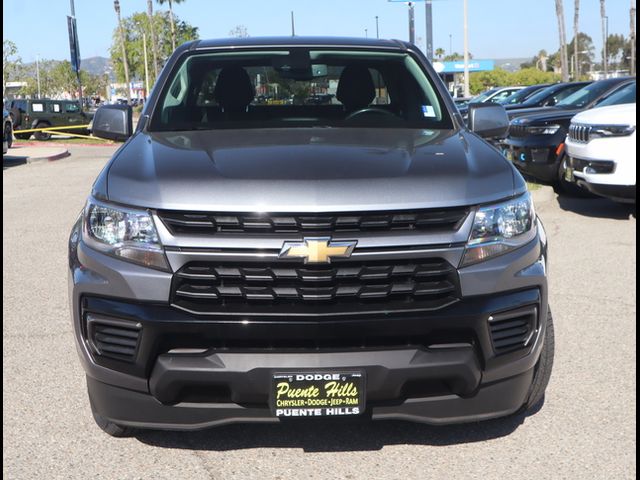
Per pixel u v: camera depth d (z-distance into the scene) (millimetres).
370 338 3006
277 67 4598
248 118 4391
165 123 4258
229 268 2986
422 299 3033
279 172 3137
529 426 3768
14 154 20875
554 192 11383
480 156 3492
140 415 3170
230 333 2965
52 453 3547
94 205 3217
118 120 4652
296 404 3014
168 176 3160
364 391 3010
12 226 9625
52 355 4852
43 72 91625
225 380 2988
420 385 3119
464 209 3100
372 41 4957
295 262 2959
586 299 5965
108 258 3100
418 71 4688
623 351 4809
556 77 88000
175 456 3494
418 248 3020
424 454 3486
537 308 3266
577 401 4059
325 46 4816
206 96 4500
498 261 3123
